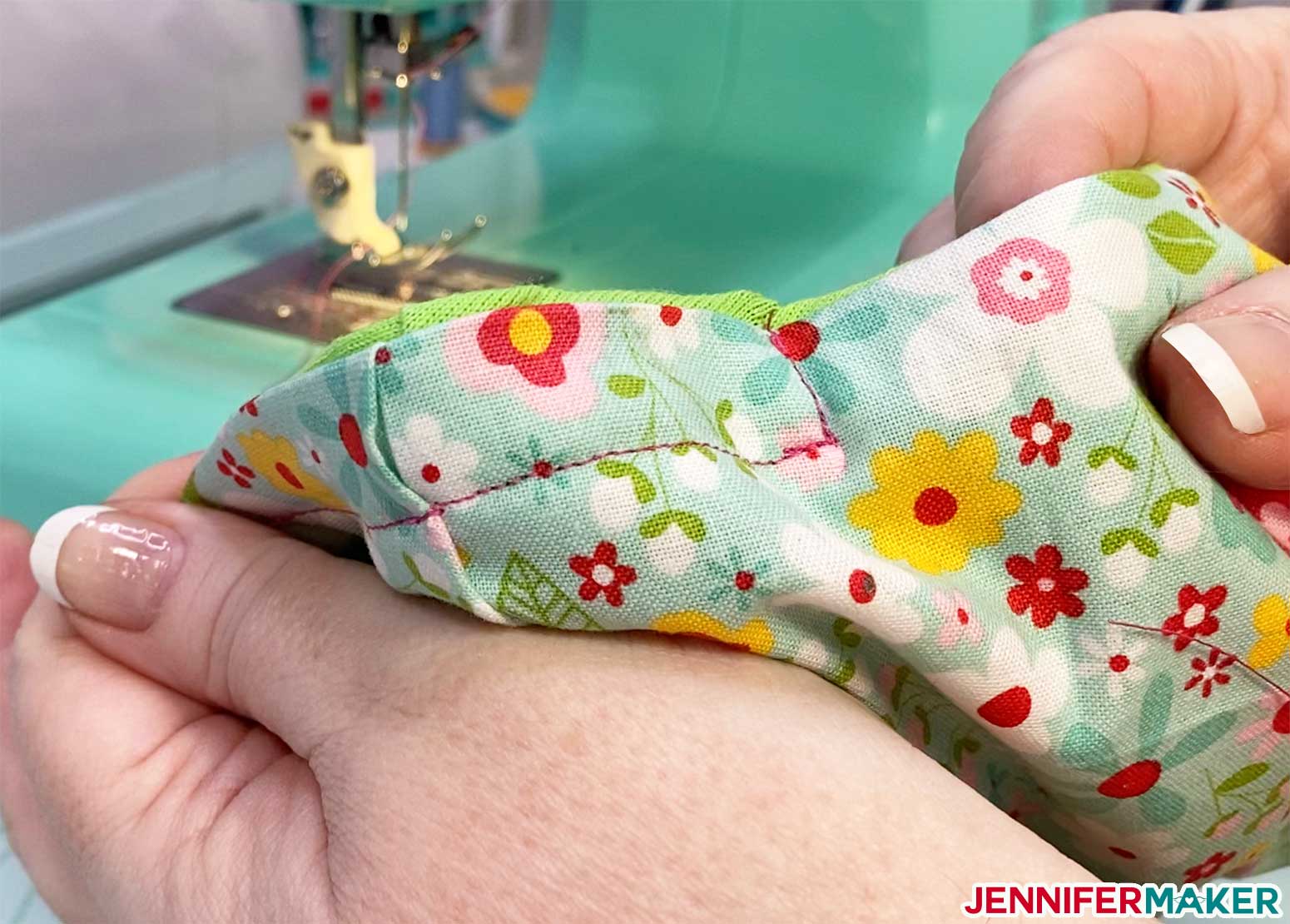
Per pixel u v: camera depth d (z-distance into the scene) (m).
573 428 0.29
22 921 0.47
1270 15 0.61
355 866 0.30
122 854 0.37
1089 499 0.32
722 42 1.08
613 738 0.30
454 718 0.31
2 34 0.95
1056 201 0.33
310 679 0.35
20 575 0.50
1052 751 0.33
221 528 0.40
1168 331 0.33
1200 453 0.34
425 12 0.84
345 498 0.33
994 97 0.50
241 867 0.34
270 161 1.12
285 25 1.19
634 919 0.28
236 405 0.72
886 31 1.01
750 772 0.30
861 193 1.01
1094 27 0.53
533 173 1.04
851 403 0.32
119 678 0.41
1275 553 0.35
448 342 0.28
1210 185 0.60
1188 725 0.35
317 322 0.79
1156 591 0.33
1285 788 0.39
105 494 0.64
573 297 0.31
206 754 0.39
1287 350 0.32
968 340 0.32
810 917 0.28
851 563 0.30
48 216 1.00
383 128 1.05
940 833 0.29
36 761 0.40
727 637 0.31
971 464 0.32
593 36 1.13
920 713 0.35
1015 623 0.33
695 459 0.30
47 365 0.76
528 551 0.30
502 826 0.30
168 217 1.02
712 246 0.90
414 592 0.33
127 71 1.07
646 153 1.09
